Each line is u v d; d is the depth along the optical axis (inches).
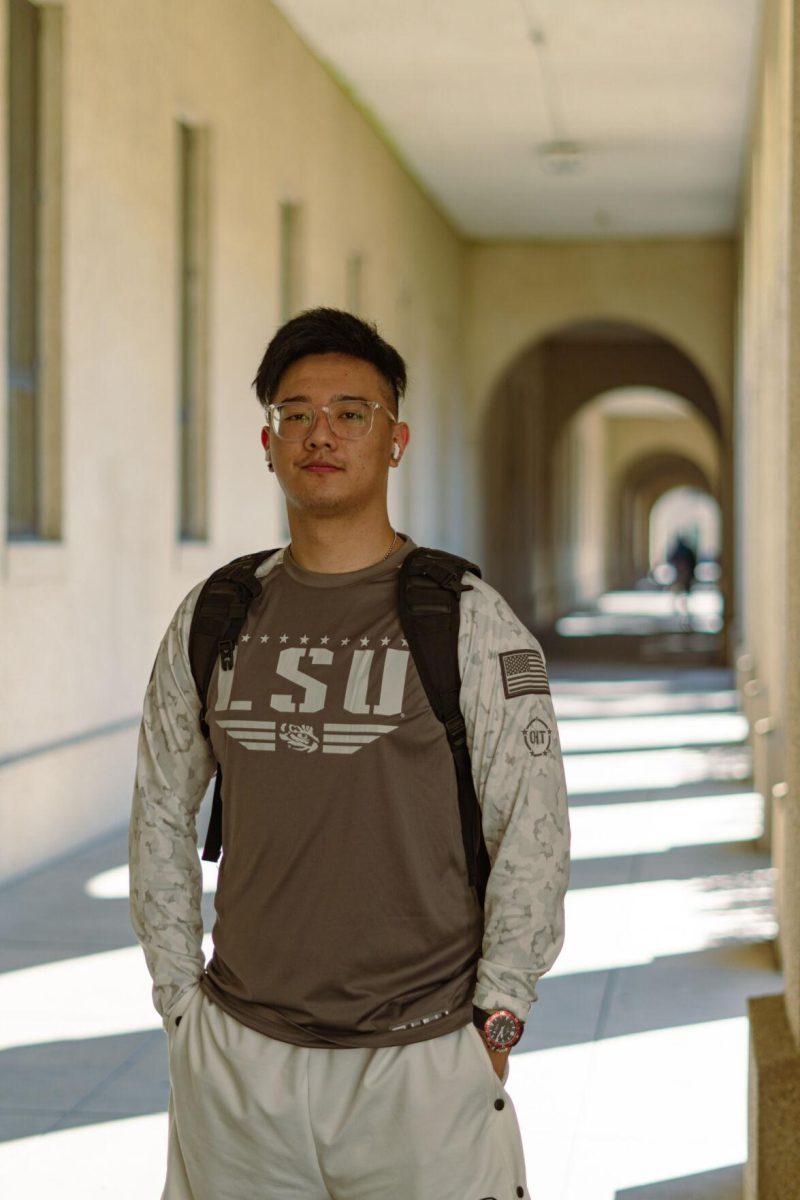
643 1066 183.5
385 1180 80.4
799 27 150.6
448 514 801.6
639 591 2226.9
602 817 363.3
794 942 135.2
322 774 80.7
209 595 86.5
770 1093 127.7
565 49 506.9
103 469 331.6
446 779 81.4
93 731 327.9
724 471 824.9
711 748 488.7
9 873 281.0
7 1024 199.9
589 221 789.9
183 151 401.7
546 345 1195.9
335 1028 80.9
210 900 269.4
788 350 158.7
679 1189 147.0
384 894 80.6
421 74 538.6
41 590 298.0
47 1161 153.3
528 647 83.7
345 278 563.2
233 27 419.8
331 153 538.9
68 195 309.7
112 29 331.3
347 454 84.1
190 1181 85.3
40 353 310.3
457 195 733.9
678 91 552.1
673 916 262.5
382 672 81.4
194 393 409.7
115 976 223.5
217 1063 82.7
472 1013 81.5
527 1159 154.6
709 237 823.7
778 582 303.9
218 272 410.9
